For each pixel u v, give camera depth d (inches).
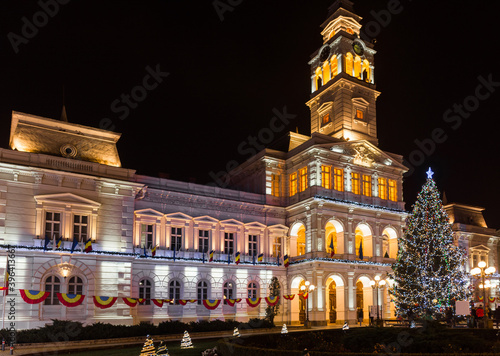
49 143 1846.7
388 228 2466.8
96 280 1764.3
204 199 2214.6
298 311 2309.3
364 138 2532.0
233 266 2222.0
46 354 1205.7
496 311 1657.2
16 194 1692.9
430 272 1886.1
